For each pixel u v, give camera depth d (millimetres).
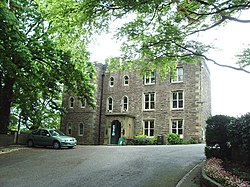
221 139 11180
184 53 10938
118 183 8297
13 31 15312
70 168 11125
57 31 9375
